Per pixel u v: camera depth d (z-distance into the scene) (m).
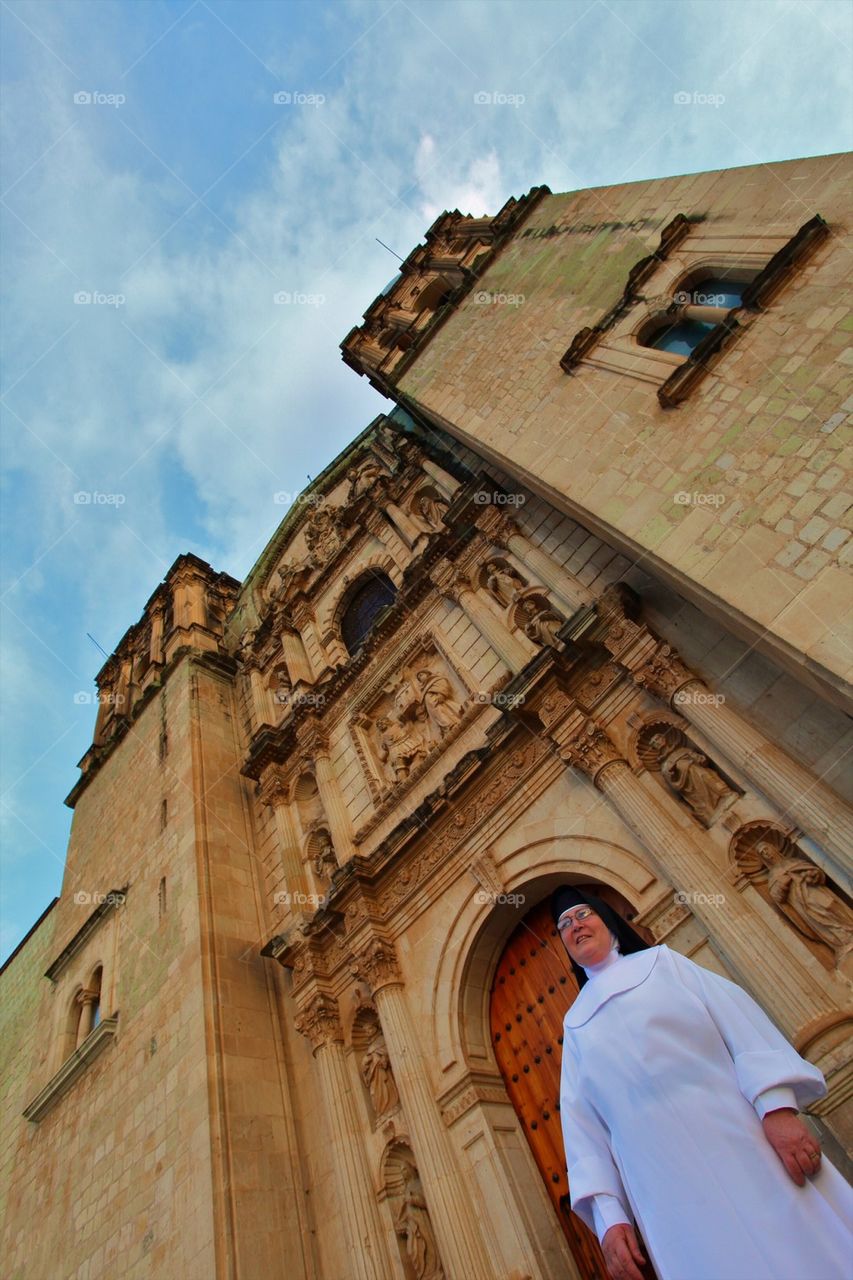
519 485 17.44
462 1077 11.97
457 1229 10.70
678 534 9.85
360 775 17.81
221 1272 11.59
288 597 24.73
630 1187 3.83
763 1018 4.11
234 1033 15.08
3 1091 24.75
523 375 14.78
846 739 9.69
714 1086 3.84
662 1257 3.51
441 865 14.18
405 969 13.98
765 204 12.03
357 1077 13.96
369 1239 11.76
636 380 12.07
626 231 14.96
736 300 11.70
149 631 31.44
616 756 11.95
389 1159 12.63
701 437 10.45
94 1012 20.02
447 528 18.06
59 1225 15.88
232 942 16.83
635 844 11.62
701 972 4.39
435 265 26.70
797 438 9.34
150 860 20.39
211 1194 12.52
